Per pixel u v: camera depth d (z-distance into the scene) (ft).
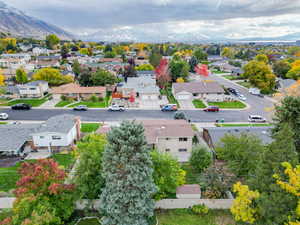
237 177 77.20
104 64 326.03
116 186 56.49
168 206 70.23
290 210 45.65
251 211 52.26
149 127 105.29
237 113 154.81
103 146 68.28
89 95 184.75
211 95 189.26
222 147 88.43
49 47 557.33
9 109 160.76
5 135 103.76
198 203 69.92
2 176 83.97
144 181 57.41
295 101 70.49
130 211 56.95
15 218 53.42
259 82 204.44
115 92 206.18
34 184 57.31
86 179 63.31
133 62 341.62
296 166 45.11
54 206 59.36
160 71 246.68
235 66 367.86
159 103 179.22
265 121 138.72
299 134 68.74
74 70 282.77
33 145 103.19
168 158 70.64
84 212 68.08
